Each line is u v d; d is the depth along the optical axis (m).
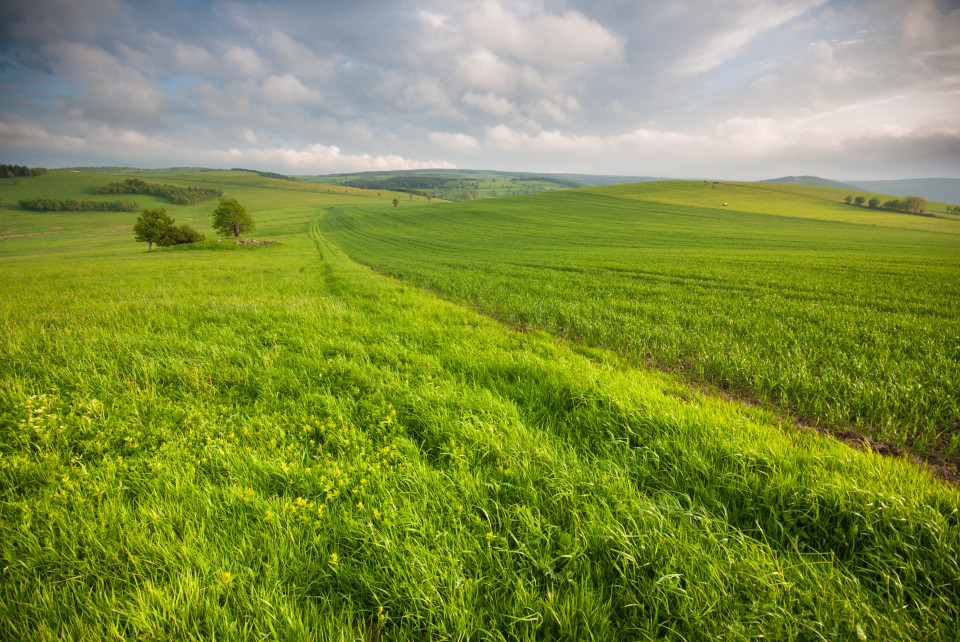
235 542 2.56
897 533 2.46
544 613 2.11
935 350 7.11
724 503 2.96
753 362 6.50
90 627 2.08
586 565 2.38
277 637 2.01
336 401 4.52
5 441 3.64
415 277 20.77
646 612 2.16
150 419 4.07
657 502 2.91
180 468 3.24
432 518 2.70
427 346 7.02
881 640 1.94
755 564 2.29
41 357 5.64
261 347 6.68
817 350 7.26
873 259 28.31
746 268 22.88
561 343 8.09
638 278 19.42
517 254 36.66
